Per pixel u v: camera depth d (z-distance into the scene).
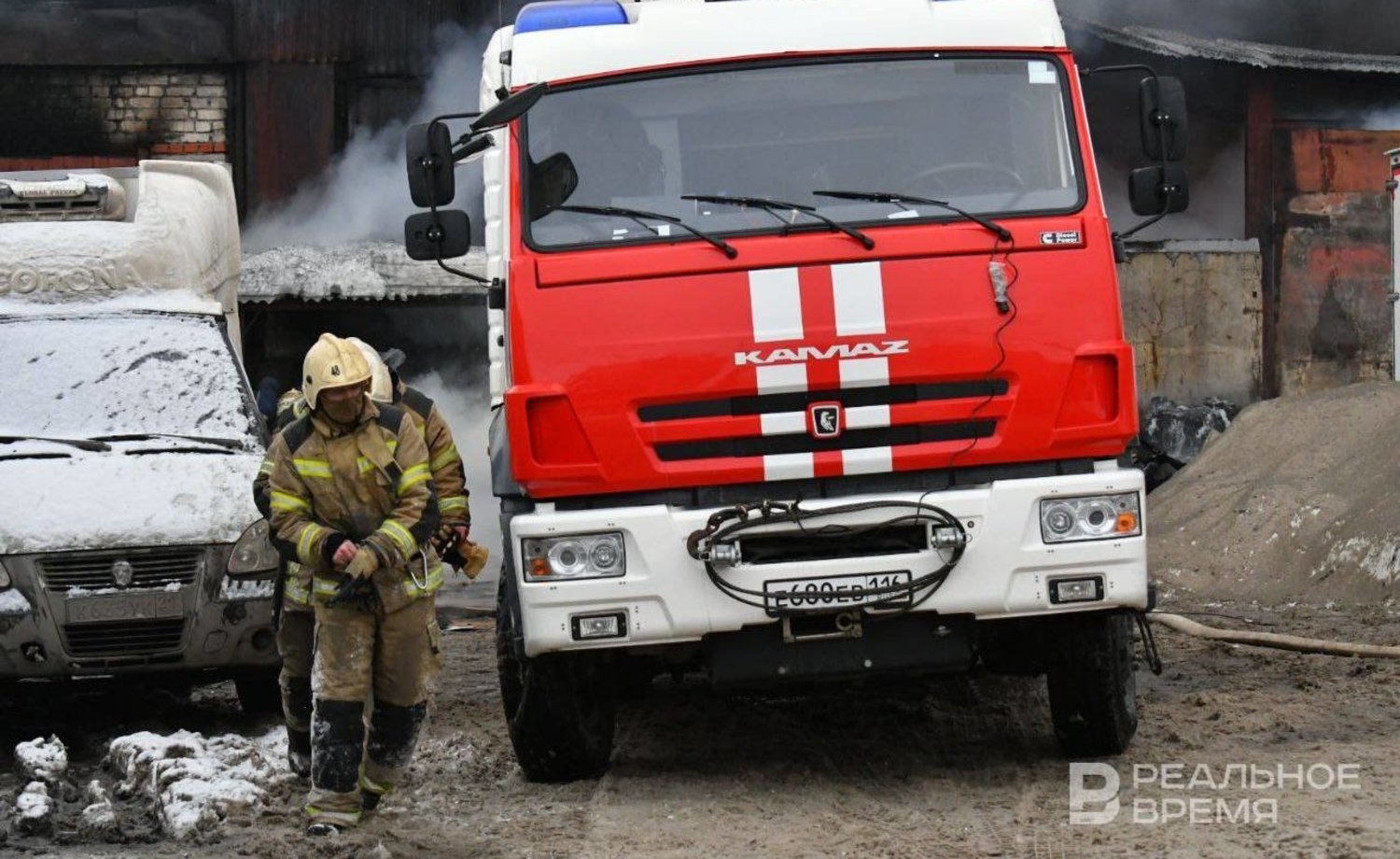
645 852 6.97
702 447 7.69
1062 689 8.20
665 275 7.77
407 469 7.36
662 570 7.61
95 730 10.59
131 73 24.22
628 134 8.15
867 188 8.05
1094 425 7.69
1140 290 26.80
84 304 11.79
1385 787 7.59
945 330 7.68
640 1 8.87
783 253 7.75
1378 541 15.17
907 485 7.72
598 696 8.45
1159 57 27.52
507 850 7.06
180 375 11.46
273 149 24.33
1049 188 8.00
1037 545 7.59
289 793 8.26
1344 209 27.30
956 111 8.16
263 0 24.27
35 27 23.86
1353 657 11.33
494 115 7.98
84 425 11.07
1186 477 18.88
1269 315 27.12
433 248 8.55
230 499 10.25
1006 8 8.31
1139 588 7.63
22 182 12.30
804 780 8.25
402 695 7.52
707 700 10.52
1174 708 9.72
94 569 9.92
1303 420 18.28
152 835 7.56
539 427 7.71
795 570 7.57
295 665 8.39
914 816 7.39
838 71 8.23
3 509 9.99
